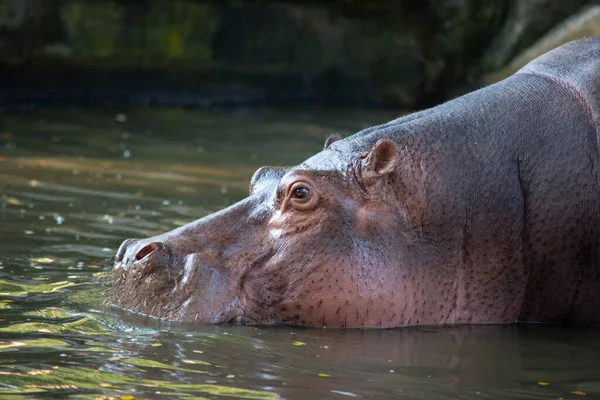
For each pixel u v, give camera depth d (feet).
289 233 38.96
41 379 31.19
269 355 35.01
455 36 125.08
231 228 39.65
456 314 40.57
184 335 36.70
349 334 38.29
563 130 41.47
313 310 38.75
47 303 40.40
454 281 40.42
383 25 130.21
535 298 41.60
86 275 45.27
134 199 64.95
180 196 66.54
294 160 84.07
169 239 39.50
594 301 41.65
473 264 40.60
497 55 121.80
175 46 127.54
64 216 58.80
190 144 91.97
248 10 130.52
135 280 39.32
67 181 70.74
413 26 128.57
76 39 122.31
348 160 40.14
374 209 39.42
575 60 43.96
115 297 40.09
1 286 42.98
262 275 38.88
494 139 41.06
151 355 34.24
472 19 124.26
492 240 40.63
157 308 38.78
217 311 38.50
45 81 119.55
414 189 39.75
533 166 41.16
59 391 30.14
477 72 123.95
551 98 42.19
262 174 41.88
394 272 39.17
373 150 39.22
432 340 38.17
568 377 34.47
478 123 41.27
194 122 107.86
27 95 117.91
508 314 41.47
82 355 33.86
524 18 118.52
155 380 31.60
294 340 37.04
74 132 96.68
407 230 39.65
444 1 125.59
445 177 40.09
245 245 39.29
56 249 50.37
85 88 121.80
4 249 49.93
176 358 34.04
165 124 105.40
